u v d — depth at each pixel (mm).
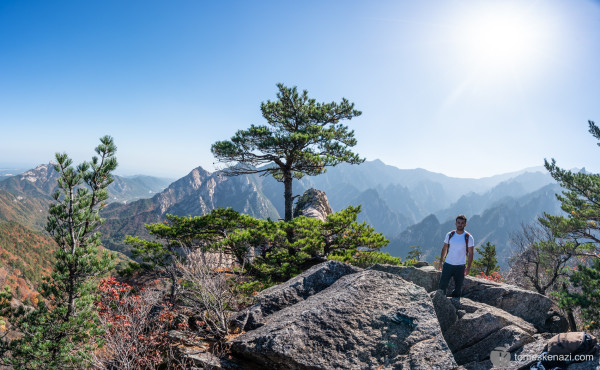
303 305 7250
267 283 14227
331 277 8961
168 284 10219
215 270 8688
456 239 8234
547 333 6539
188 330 7414
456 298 7945
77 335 8656
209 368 5930
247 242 16141
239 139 19812
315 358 5547
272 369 5816
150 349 6969
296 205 34750
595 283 8312
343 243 17844
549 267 20719
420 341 5789
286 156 21203
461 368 5668
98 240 10258
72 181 9719
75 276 9359
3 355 8367
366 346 5785
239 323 7301
